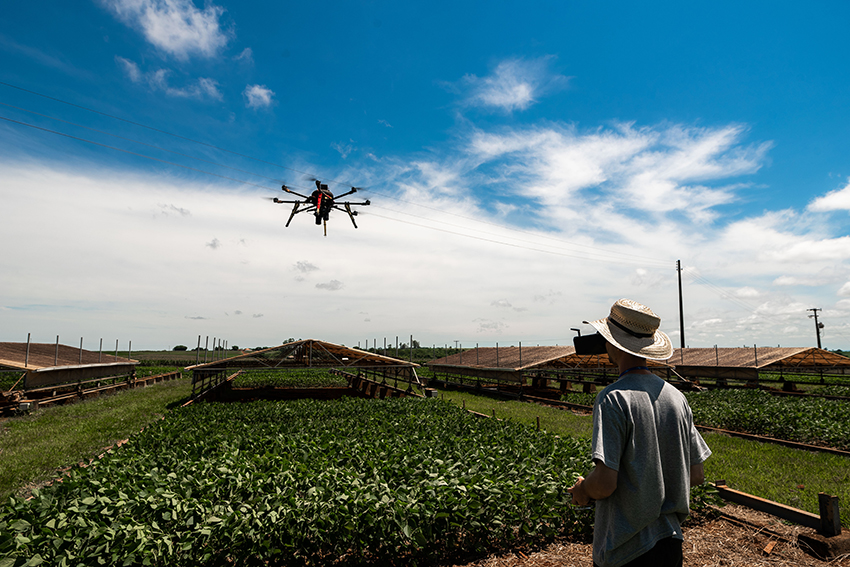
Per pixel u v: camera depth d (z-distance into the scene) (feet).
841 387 78.95
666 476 7.22
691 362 92.79
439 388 107.14
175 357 239.09
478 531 15.92
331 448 24.39
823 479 25.25
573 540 16.99
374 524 14.88
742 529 17.69
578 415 51.52
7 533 12.67
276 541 14.42
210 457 23.04
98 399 72.69
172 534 14.40
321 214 45.65
